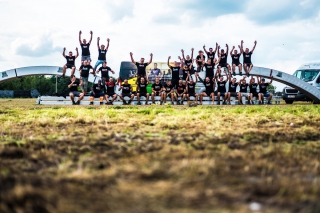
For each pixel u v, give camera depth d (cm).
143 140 468
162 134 532
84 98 2058
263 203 212
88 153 369
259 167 296
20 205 203
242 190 233
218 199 216
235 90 2227
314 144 448
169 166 293
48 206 200
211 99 2153
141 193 226
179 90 2072
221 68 2323
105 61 2066
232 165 300
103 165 307
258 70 2447
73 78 2080
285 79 2461
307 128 614
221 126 641
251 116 847
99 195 221
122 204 206
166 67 2386
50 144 427
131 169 285
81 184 246
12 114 959
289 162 321
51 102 2042
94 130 579
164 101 2031
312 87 2497
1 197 213
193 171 275
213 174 271
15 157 353
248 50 2377
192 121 725
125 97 2033
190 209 200
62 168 293
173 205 206
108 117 801
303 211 200
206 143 440
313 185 243
